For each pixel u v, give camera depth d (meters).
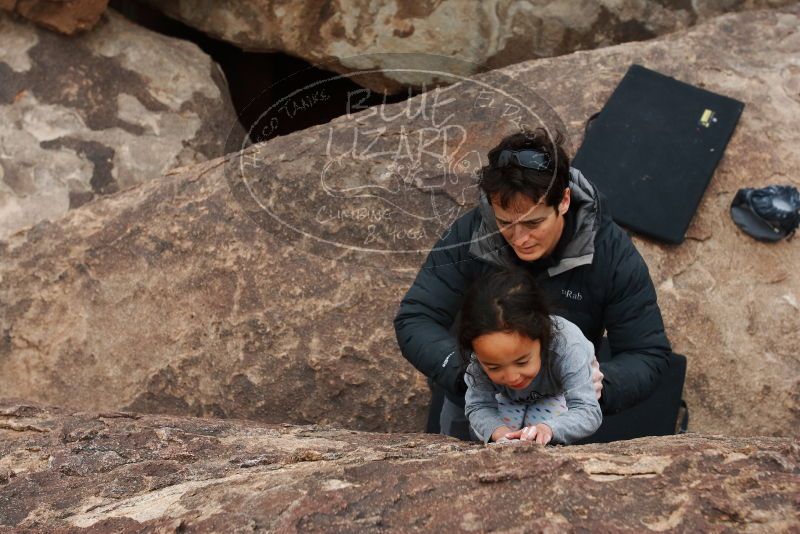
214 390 4.06
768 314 4.16
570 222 2.68
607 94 4.71
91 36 5.25
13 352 4.21
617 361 2.80
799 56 5.00
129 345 4.16
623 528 1.80
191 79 5.36
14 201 4.82
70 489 2.36
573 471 1.97
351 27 5.47
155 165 5.07
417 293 2.88
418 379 4.00
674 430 3.63
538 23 5.47
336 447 2.55
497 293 2.29
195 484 2.25
